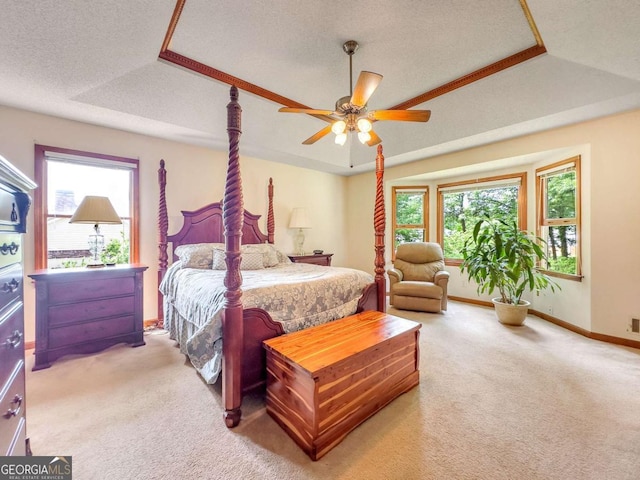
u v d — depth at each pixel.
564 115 2.86
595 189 2.99
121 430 1.58
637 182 2.78
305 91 2.86
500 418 1.71
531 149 3.40
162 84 2.56
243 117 3.19
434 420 1.69
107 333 2.64
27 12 1.49
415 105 3.12
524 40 2.14
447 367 2.38
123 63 2.15
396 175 4.89
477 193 4.62
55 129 2.80
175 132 3.21
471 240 4.59
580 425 1.64
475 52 2.28
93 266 2.74
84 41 1.79
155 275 3.42
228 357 1.64
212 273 2.78
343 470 1.33
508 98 2.82
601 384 2.08
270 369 1.75
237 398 1.66
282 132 3.64
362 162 4.68
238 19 1.90
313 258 4.57
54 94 2.36
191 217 3.58
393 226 5.23
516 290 3.72
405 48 2.23
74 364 2.38
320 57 2.34
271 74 2.57
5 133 2.57
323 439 1.43
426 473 1.31
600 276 2.97
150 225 3.39
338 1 1.76
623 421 1.67
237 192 1.68
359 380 1.66
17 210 1.11
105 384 2.07
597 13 1.58
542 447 1.47
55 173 2.87
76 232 3.00
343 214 5.60
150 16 1.71
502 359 2.52
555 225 3.57
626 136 2.82
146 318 3.36
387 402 1.85
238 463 1.37
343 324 2.12
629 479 1.28
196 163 3.72
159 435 1.55
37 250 2.73
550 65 2.41
